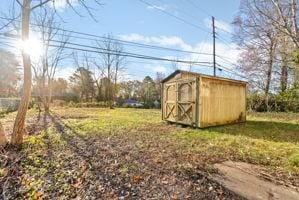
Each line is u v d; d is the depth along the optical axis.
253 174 5.32
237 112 14.05
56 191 4.72
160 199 4.26
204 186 4.72
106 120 14.94
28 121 14.93
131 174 5.38
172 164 5.97
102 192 4.61
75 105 36.97
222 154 6.89
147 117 17.53
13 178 5.45
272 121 15.30
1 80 40.81
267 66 23.81
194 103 11.85
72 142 8.61
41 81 23.56
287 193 4.39
